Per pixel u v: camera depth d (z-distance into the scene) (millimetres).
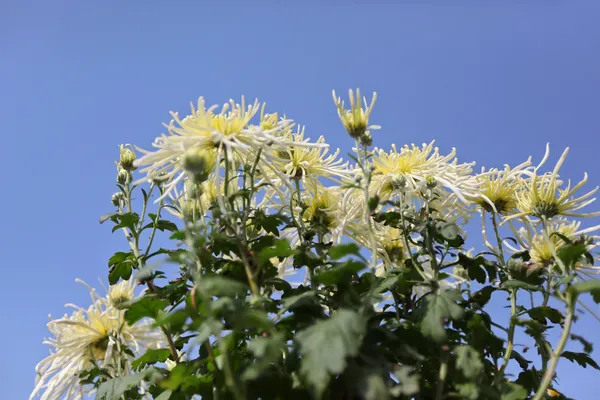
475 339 1121
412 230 1212
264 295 1161
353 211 1255
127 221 1265
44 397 1297
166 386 1079
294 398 1080
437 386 1091
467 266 1211
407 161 1260
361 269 1094
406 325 1126
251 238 1225
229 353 1100
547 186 1236
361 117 1170
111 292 1361
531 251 1261
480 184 1248
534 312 1187
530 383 1204
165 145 1145
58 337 1335
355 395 1076
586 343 1106
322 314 1120
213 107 1162
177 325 1130
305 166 1261
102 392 1167
